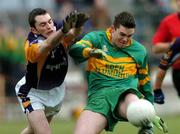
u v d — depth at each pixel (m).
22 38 49.66
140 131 22.02
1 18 55.28
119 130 34.91
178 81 31.75
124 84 22.17
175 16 31.66
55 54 22.47
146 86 22.78
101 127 21.47
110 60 22.33
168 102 52.47
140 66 22.56
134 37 55.94
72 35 21.84
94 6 54.19
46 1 58.06
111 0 59.00
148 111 20.12
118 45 22.17
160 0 58.47
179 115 49.19
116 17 21.95
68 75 53.09
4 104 49.44
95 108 21.73
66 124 41.41
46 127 22.36
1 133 35.44
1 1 57.47
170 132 32.50
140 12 57.69
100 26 51.06
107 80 22.25
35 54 21.70
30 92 22.94
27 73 22.72
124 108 21.48
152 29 57.06
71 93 51.06
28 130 24.27
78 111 48.66
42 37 22.47
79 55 21.88
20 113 49.81
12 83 49.19
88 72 22.69
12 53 48.72
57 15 53.78
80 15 20.80
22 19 55.78
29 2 57.84
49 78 22.91
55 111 23.83
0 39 48.66
